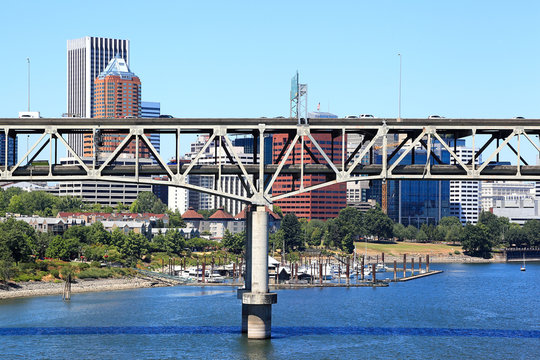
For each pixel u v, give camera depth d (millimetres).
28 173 155000
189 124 155250
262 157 156500
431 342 185000
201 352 165875
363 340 185000
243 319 183625
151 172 157750
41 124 153375
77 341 180500
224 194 155750
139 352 167375
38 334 190500
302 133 156250
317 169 159625
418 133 159000
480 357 168750
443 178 155125
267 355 162375
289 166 159000
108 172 155750
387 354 168750
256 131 161250
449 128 154750
